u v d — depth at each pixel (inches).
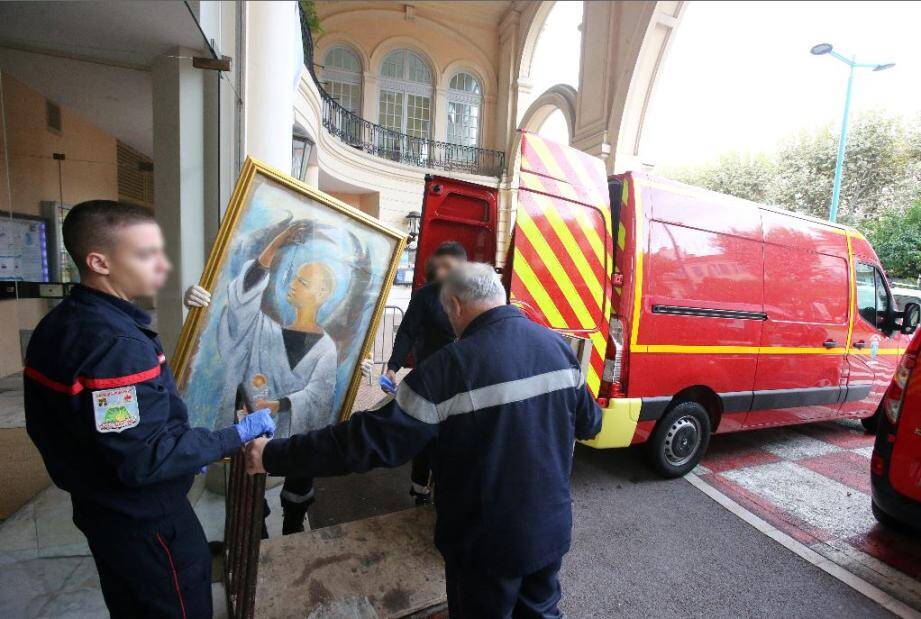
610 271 135.1
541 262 121.9
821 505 141.9
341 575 75.2
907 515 117.0
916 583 108.0
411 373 57.5
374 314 97.7
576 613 94.0
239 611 63.2
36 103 116.2
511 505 55.6
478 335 59.1
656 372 141.3
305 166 288.7
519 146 119.6
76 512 51.3
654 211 140.2
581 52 480.4
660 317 140.6
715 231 151.5
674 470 153.8
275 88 113.1
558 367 61.4
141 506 49.7
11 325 116.3
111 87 113.0
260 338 82.0
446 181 161.0
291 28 115.3
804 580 107.5
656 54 409.1
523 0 637.9
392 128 690.8
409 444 54.5
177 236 106.0
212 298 74.9
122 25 88.6
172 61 101.3
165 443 48.2
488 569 55.8
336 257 89.0
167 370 56.1
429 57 686.5
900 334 210.7
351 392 98.0
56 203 123.3
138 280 50.4
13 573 85.7
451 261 115.7
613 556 113.2
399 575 75.9
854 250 190.9
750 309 158.2
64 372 44.7
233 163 109.3
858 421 233.8
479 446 55.9
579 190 129.5
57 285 126.2
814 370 177.9
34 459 111.6
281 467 56.5
